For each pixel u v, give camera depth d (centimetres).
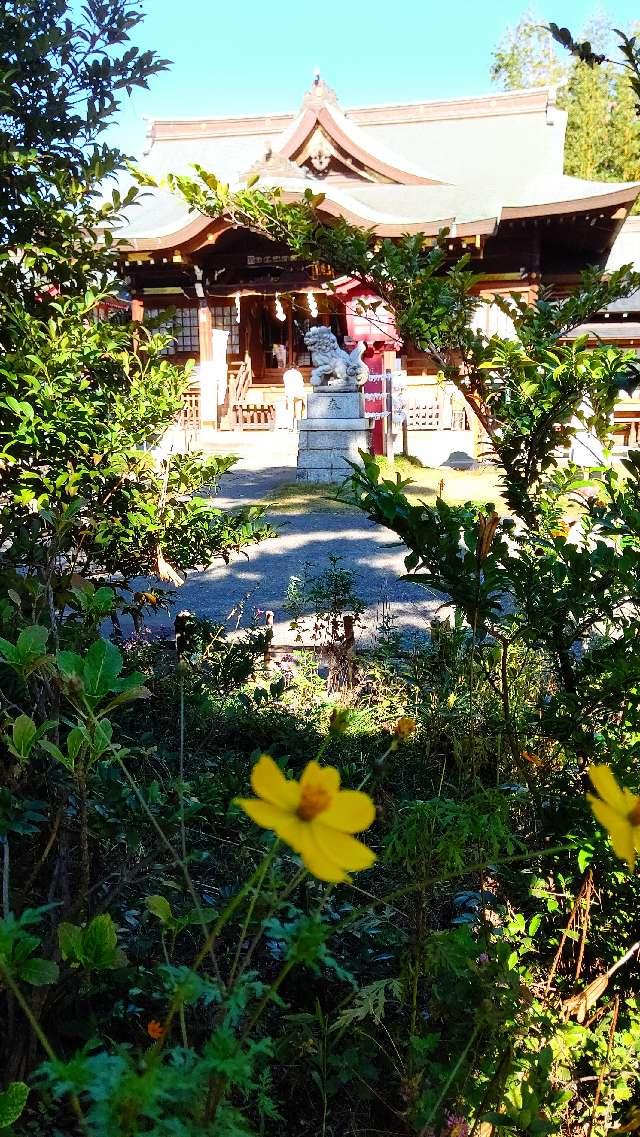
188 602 644
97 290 334
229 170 2488
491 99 2580
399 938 191
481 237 1504
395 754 280
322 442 1406
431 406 1914
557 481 243
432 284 257
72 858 167
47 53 296
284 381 2128
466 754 238
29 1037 137
